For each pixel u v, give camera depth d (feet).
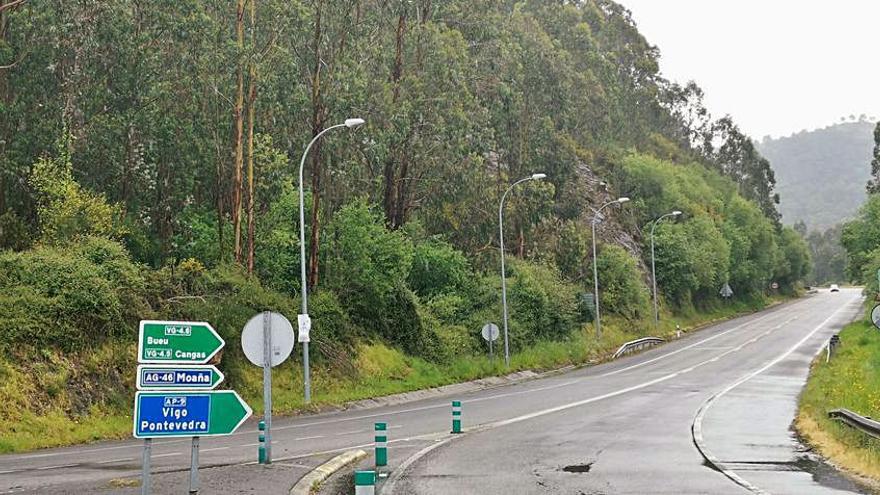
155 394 31.12
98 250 92.38
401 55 139.13
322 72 117.08
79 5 108.47
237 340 97.19
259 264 122.72
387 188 147.33
